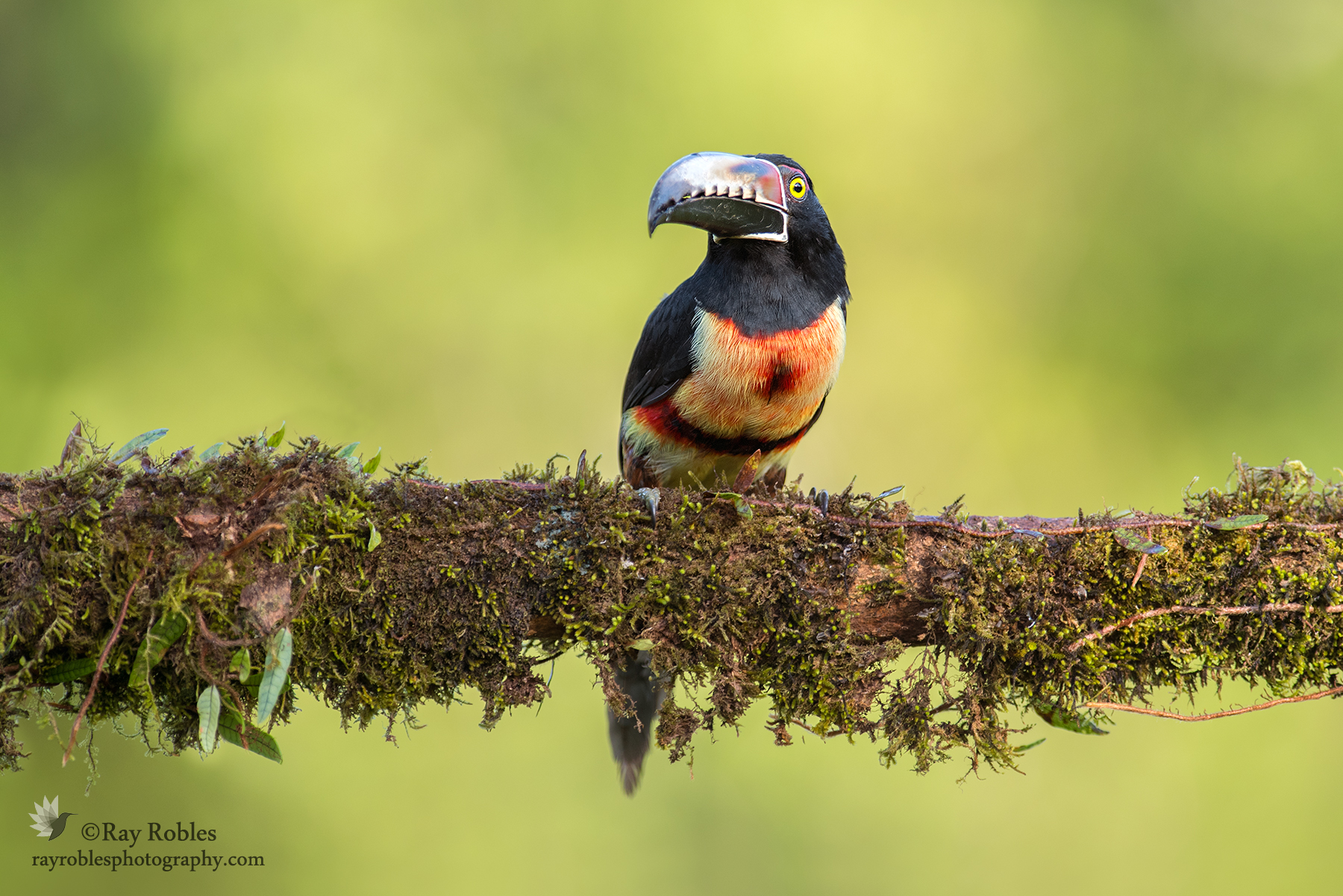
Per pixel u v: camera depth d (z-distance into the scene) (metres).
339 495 5.39
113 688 5.27
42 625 5.03
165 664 5.26
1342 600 5.81
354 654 5.45
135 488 5.20
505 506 5.60
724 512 5.77
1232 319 15.93
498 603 5.53
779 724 5.85
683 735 5.70
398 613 5.45
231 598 5.17
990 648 5.81
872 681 5.82
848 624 5.77
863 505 5.92
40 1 15.43
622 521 5.66
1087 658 5.79
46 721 5.24
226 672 5.15
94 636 5.10
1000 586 5.77
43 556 5.02
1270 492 6.01
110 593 5.07
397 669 5.50
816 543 5.76
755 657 5.82
